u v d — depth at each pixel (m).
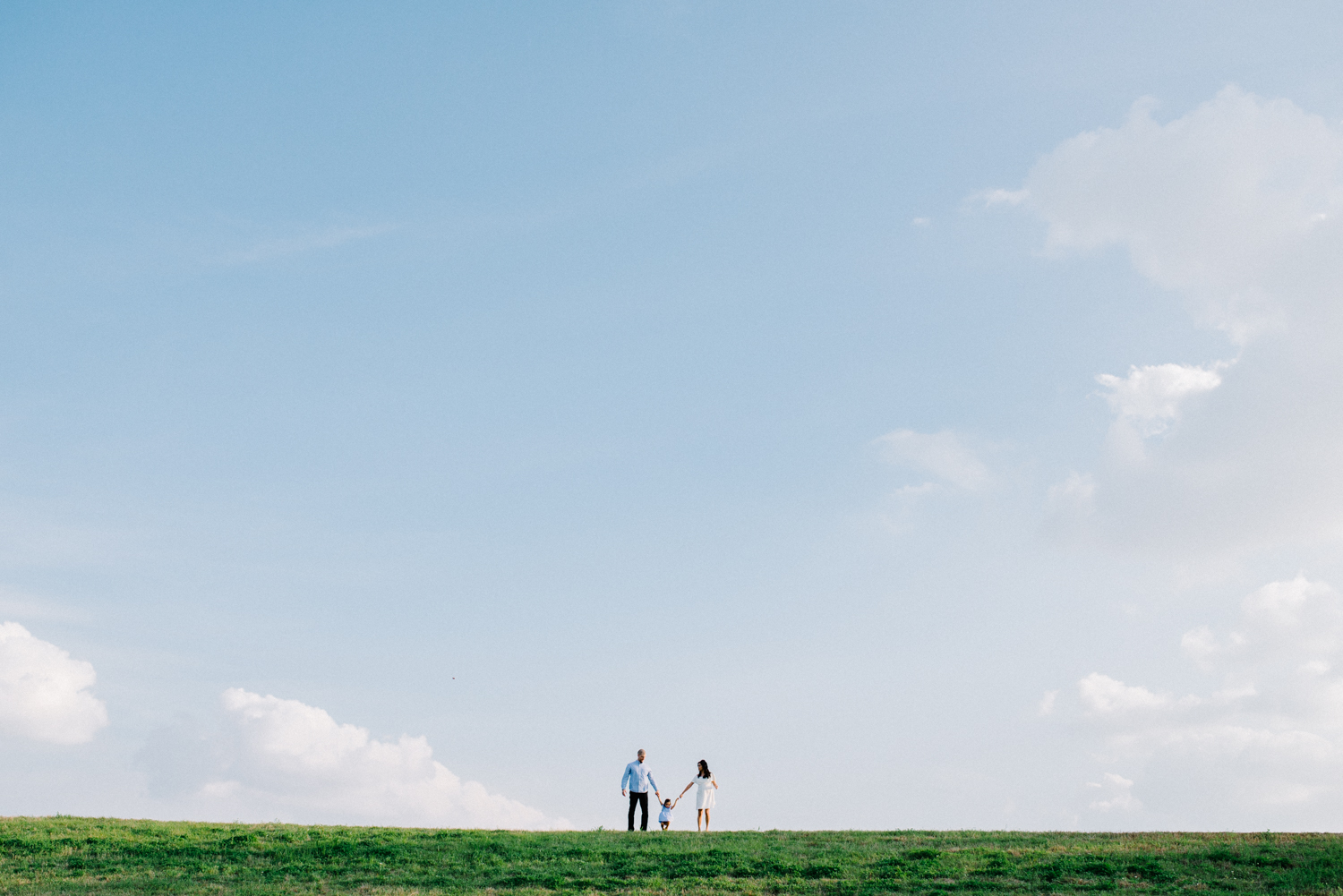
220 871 27.52
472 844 30.78
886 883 25.00
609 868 27.59
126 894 24.66
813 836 32.44
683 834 33.25
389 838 31.88
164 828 33.50
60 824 33.31
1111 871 25.38
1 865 27.56
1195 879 24.56
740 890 24.95
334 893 24.95
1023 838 30.95
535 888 25.47
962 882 24.91
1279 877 24.25
